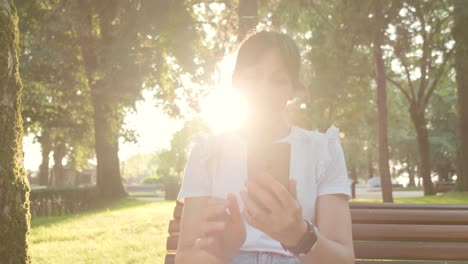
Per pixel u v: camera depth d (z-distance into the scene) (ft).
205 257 6.51
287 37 7.46
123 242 36.91
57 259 30.27
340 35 71.46
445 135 178.70
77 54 91.86
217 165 8.02
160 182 250.37
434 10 88.53
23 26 78.28
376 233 12.75
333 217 7.54
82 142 118.01
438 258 12.54
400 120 142.00
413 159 197.57
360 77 98.22
